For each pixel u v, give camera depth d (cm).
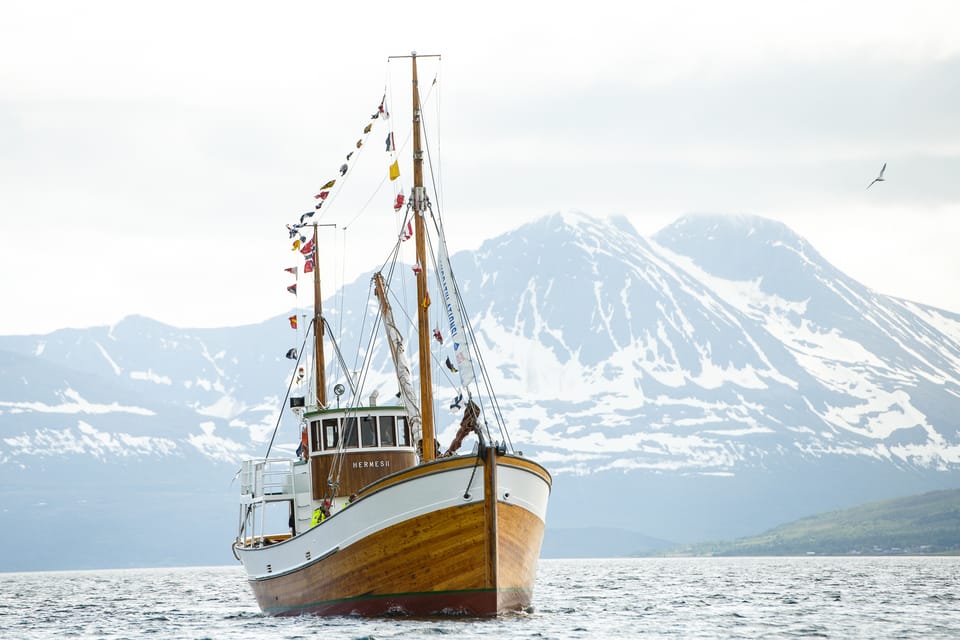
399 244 11956
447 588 10419
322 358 15425
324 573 11225
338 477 12119
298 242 14850
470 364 11050
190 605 19088
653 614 14050
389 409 12331
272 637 10025
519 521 10594
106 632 12825
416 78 11525
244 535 14038
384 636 9725
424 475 10275
